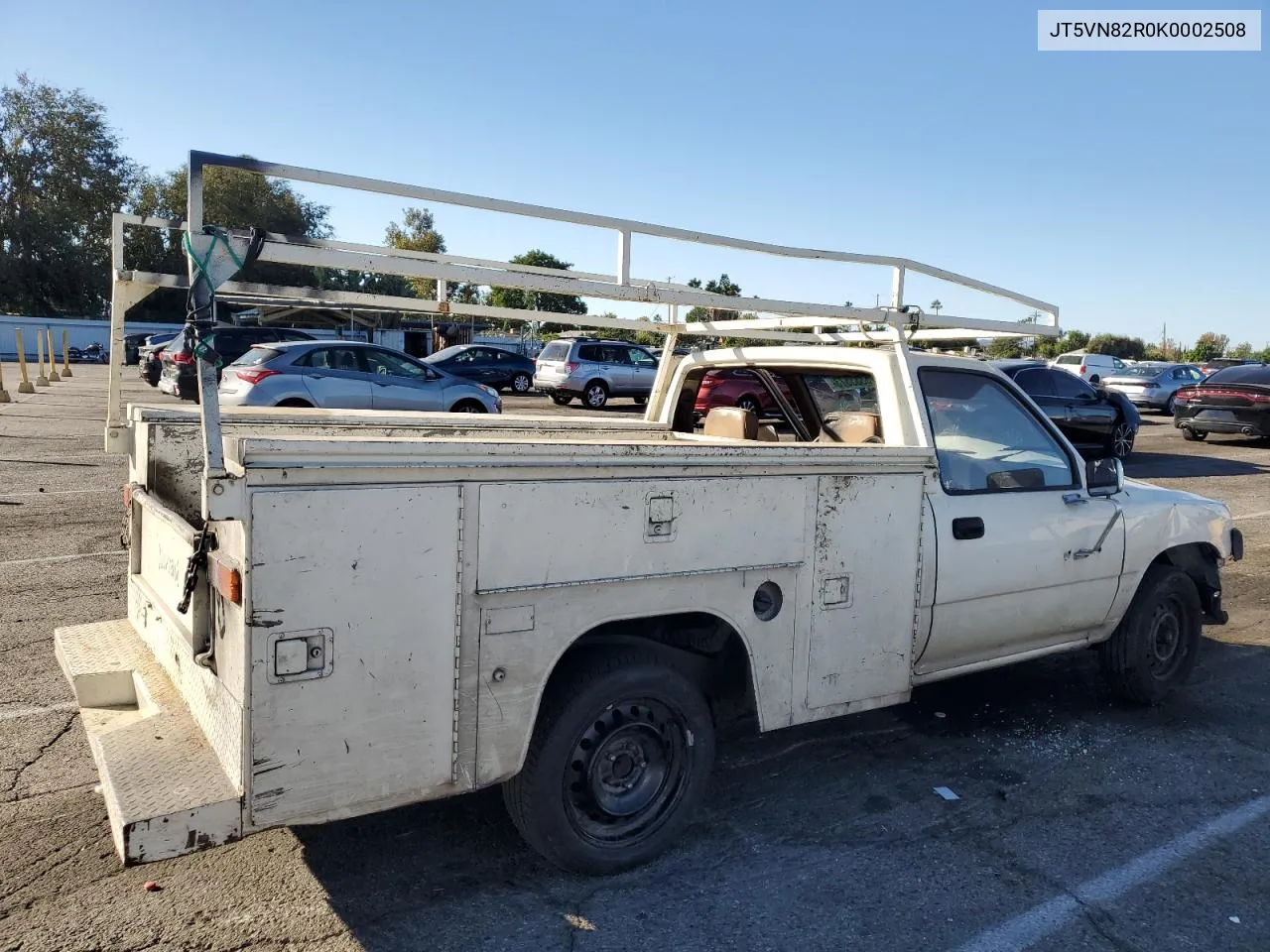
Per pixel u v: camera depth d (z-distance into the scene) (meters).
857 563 3.60
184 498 3.79
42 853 3.25
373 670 2.56
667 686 3.19
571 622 2.90
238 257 2.48
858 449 3.55
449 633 2.67
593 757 3.09
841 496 3.53
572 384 24.66
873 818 3.72
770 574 3.34
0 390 20.31
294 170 2.64
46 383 26.39
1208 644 6.27
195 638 2.76
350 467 2.46
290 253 2.55
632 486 2.96
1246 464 15.70
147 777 2.52
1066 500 4.38
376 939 2.84
